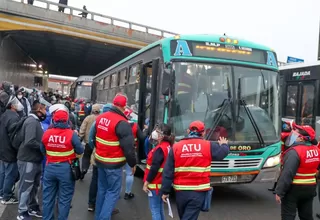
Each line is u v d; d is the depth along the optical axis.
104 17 18.64
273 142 6.10
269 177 6.07
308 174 4.12
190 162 3.67
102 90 13.66
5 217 5.10
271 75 6.48
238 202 6.41
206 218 5.46
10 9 15.54
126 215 5.45
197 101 5.85
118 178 4.56
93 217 5.34
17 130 5.27
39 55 27.17
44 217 4.52
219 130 5.79
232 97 6.00
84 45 20.72
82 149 4.48
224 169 5.68
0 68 17.25
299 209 4.37
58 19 16.86
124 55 22.92
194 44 6.09
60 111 4.47
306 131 4.11
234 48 6.33
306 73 9.88
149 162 4.58
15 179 5.77
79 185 7.29
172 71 5.82
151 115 6.24
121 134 4.41
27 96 10.86
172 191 6.68
